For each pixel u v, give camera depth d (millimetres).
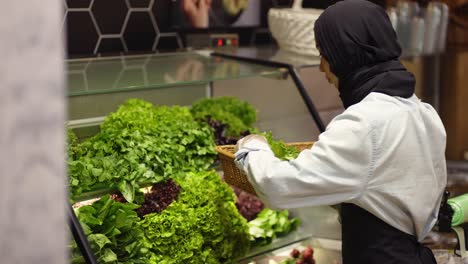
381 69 1568
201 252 1931
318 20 1628
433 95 3594
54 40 480
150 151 1968
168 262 1848
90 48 2645
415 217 1551
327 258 2197
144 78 2146
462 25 3539
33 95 470
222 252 1994
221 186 2076
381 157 1467
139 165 1898
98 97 2174
